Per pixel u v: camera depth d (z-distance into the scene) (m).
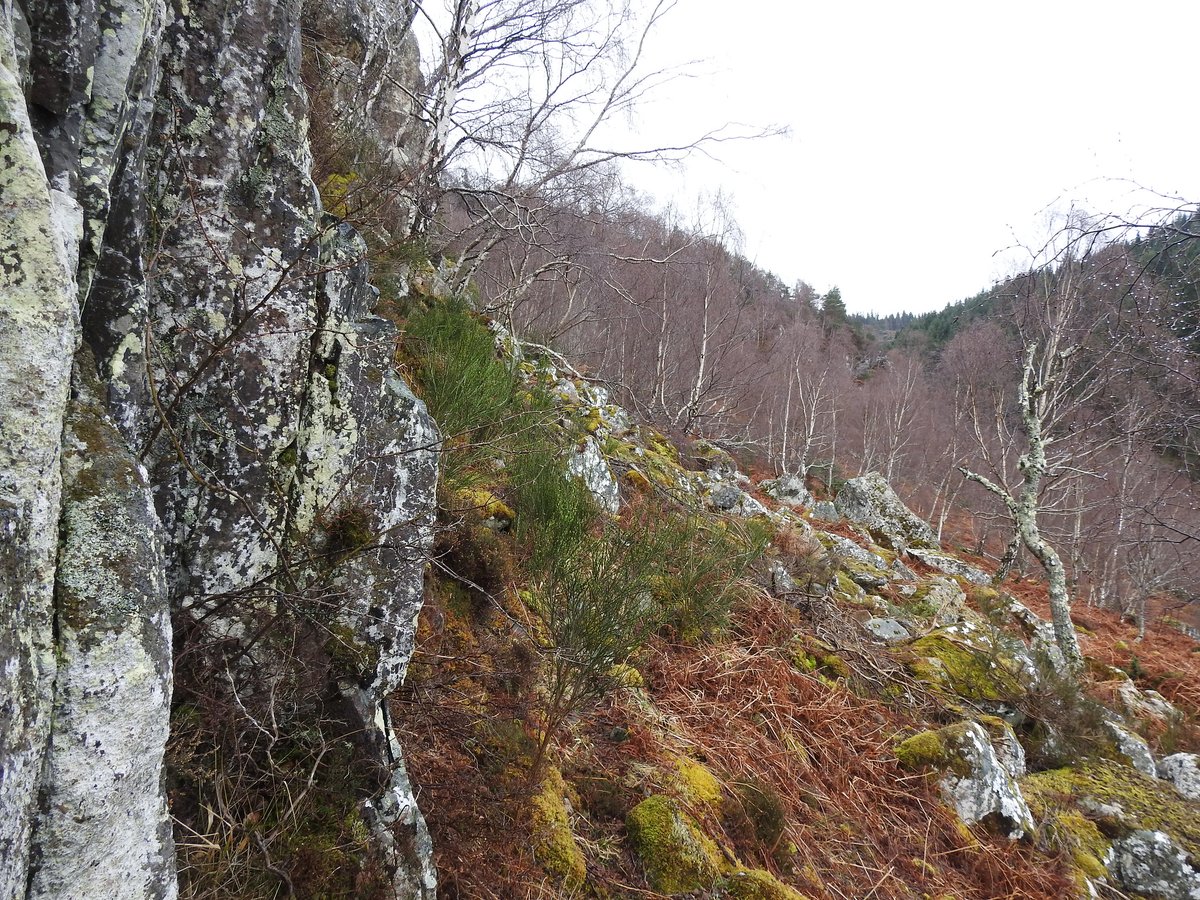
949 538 20.36
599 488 5.52
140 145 1.42
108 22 1.23
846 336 44.34
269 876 1.55
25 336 0.95
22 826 0.93
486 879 2.08
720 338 18.30
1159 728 6.50
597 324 16.47
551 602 3.04
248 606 1.75
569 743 2.98
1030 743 5.32
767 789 3.33
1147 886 4.10
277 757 1.75
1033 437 8.98
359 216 3.79
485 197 7.11
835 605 5.98
